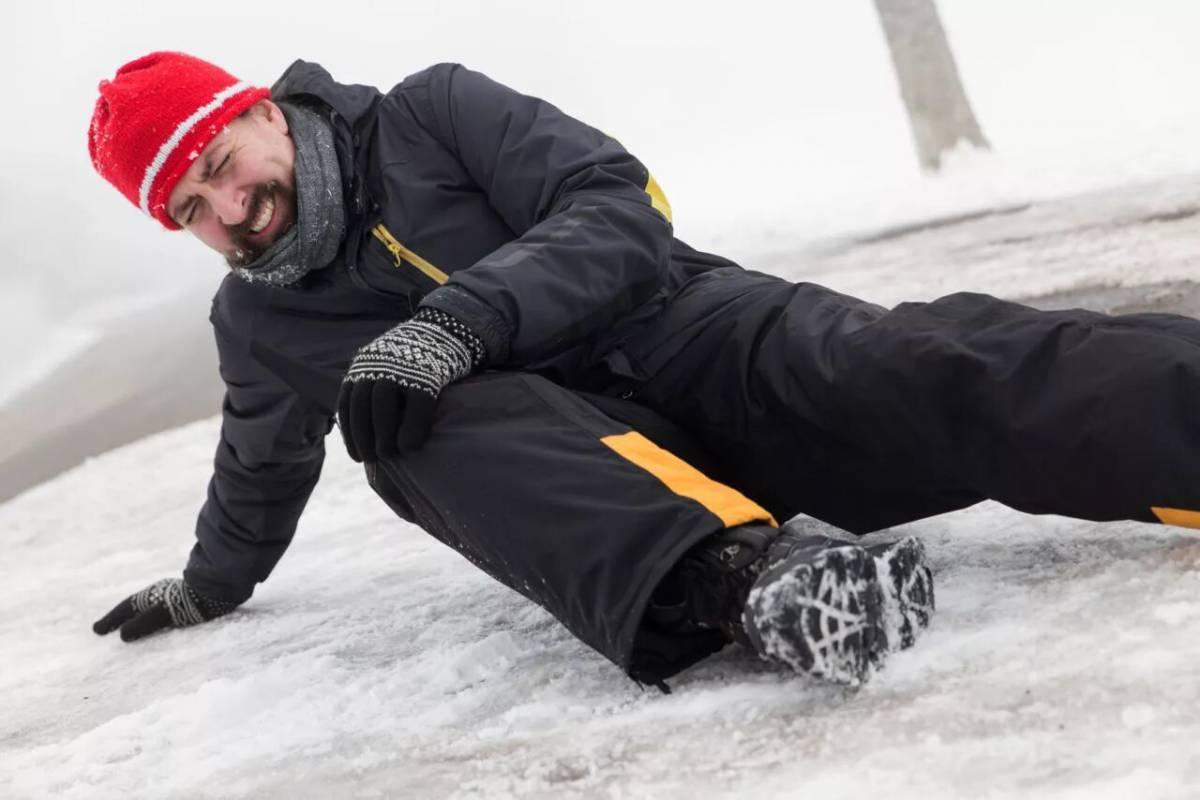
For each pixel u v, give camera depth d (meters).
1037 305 5.77
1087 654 2.06
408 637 3.27
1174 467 2.19
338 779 2.38
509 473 2.35
